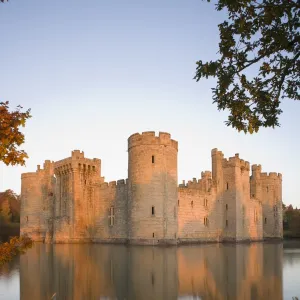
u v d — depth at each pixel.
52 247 56.31
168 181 57.75
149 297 20.56
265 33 11.44
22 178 83.75
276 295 21.02
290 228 113.25
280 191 93.38
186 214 67.69
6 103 10.93
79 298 20.41
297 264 34.75
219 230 74.81
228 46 11.76
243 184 78.50
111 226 67.56
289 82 12.01
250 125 12.63
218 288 23.05
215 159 77.00
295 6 10.49
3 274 28.84
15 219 118.69
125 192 65.94
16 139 10.72
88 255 42.19
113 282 24.91
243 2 11.15
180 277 26.81
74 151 69.44
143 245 55.50
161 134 58.28
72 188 68.69
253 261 37.06
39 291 22.30
